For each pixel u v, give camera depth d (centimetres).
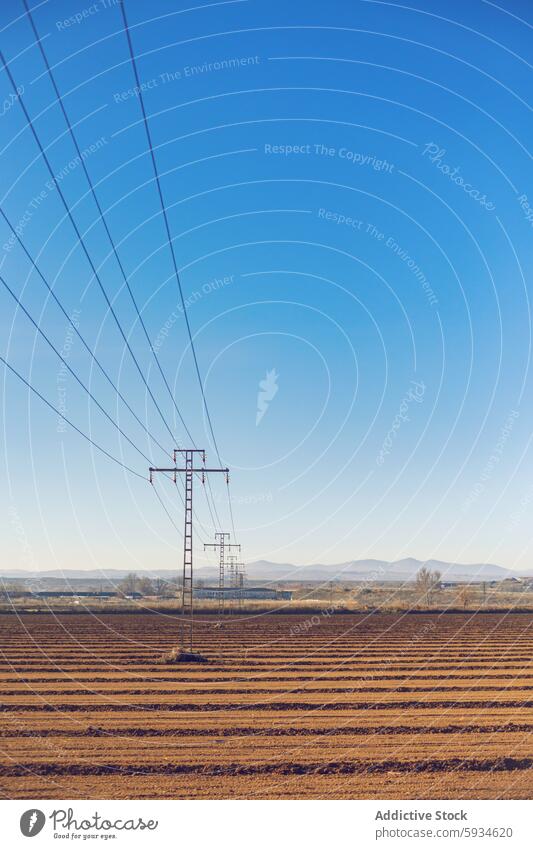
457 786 1594
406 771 1709
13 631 6844
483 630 7031
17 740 2008
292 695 2873
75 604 12850
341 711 2516
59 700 2717
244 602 13412
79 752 1866
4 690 2969
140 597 16512
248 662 4103
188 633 6656
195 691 2970
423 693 2936
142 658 4325
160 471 4538
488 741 2030
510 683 3238
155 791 1548
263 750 1902
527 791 1563
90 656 4412
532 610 11831
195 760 1788
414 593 15850
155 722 2288
